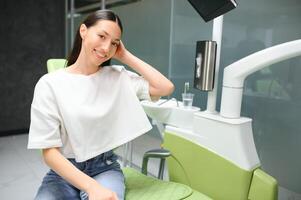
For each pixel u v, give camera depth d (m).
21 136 3.61
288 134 1.91
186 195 1.12
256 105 2.04
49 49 3.69
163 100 1.85
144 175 1.30
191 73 2.25
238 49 2.04
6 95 3.52
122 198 1.04
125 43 2.89
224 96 1.20
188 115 1.38
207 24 2.13
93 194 0.90
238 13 2.01
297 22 1.77
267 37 1.90
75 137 1.03
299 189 1.91
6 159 2.86
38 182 2.38
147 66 1.21
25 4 3.43
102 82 1.13
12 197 2.13
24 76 3.59
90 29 1.05
